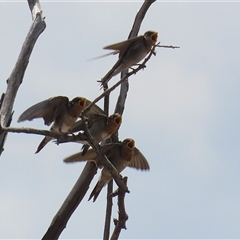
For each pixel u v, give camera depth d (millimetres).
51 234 15797
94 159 14195
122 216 13297
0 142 12500
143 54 14664
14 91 13328
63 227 15836
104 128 14539
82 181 15914
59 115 14078
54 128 14141
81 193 15883
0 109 13039
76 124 14398
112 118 14500
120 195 13148
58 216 15766
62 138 11820
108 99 16406
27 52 13938
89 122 14508
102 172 14383
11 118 13125
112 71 14758
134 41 14586
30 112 13211
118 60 14750
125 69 15914
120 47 14562
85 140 12359
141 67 12859
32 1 15047
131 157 14922
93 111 14539
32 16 14812
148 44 14586
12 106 13203
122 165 14930
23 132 11000
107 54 14680
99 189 14484
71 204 15867
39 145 14188
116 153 14812
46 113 13820
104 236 15602
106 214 15711
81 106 14000
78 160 14109
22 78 13633
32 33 14328
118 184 13047
